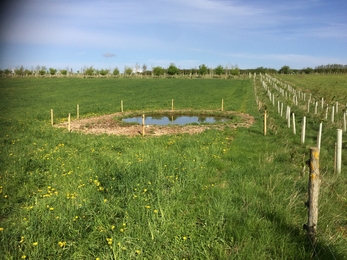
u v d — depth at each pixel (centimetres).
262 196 726
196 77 10262
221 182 862
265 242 521
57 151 1218
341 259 477
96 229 572
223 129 1833
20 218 627
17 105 3372
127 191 734
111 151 1288
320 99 2778
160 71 10962
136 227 573
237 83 7019
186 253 505
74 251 517
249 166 981
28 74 10969
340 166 899
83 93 4962
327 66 10894
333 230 560
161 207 643
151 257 492
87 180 865
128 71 11756
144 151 1225
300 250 490
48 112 2783
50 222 598
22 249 520
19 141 1462
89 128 1984
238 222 589
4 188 791
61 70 11706
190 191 765
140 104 3366
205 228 573
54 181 868
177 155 1120
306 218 595
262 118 2172
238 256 479
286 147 1228
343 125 1691
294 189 741
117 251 493
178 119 2533
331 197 688
